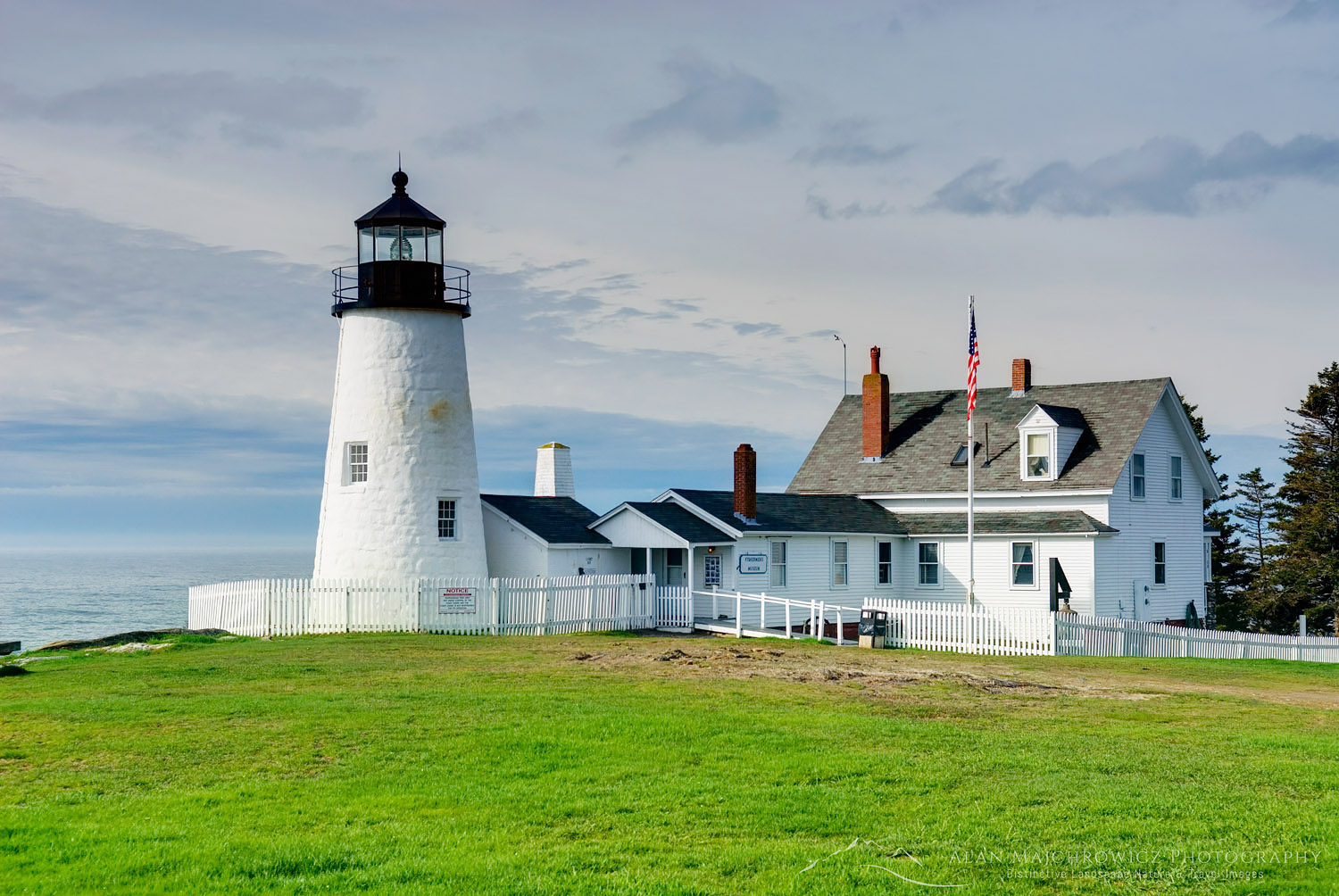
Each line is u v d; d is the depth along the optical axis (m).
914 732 17.91
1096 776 15.28
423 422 37.81
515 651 28.81
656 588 38.06
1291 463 53.34
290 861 11.55
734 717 18.75
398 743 16.52
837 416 52.25
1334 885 11.25
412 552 37.22
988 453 45.69
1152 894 11.12
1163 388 44.25
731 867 11.63
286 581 35.03
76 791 14.15
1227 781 15.12
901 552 44.72
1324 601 52.41
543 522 39.84
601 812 13.38
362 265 38.25
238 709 19.05
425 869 11.40
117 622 69.38
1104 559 40.72
